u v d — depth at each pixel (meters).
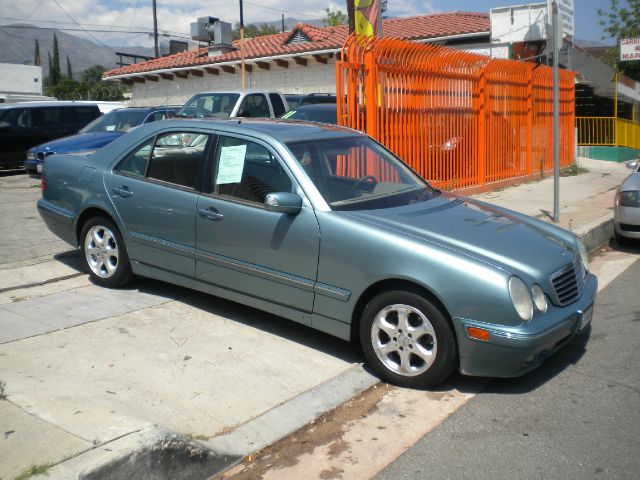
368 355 4.73
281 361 4.97
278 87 22.92
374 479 3.58
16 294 6.25
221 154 5.54
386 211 5.07
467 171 12.33
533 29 19.81
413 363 4.63
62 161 6.76
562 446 3.86
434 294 4.36
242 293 5.37
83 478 3.05
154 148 6.02
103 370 4.63
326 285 4.84
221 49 24.02
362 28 11.95
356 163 5.60
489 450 3.83
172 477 3.41
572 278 4.79
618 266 8.08
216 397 4.36
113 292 6.35
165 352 5.02
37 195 11.96
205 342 5.25
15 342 5.03
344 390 4.55
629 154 23.00
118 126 14.00
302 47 21.34
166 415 4.08
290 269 5.02
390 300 4.56
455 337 4.39
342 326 4.83
